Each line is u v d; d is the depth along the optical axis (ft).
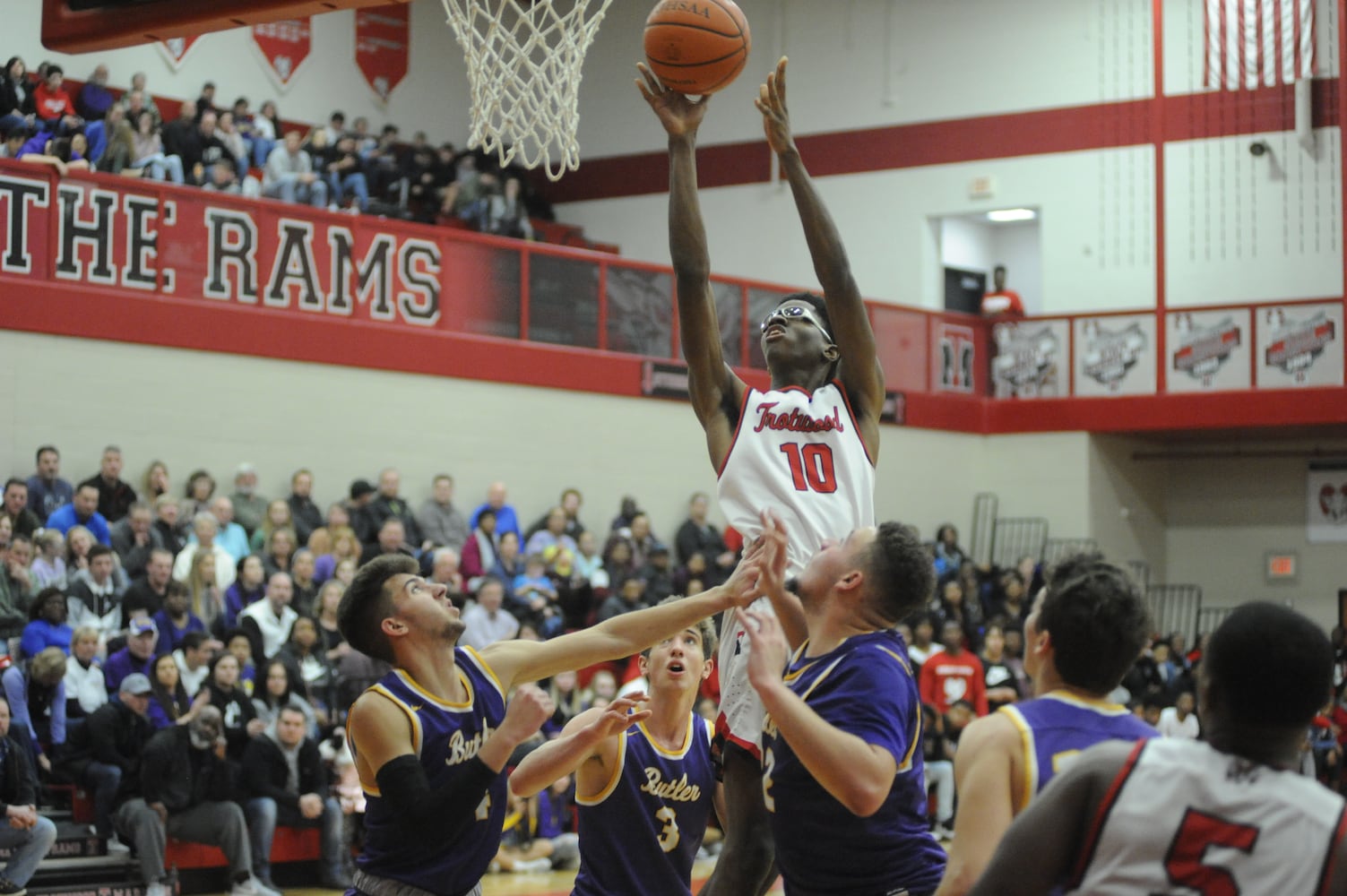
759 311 69.56
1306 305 73.20
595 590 55.16
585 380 65.26
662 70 17.90
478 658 16.26
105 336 51.96
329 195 73.46
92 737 38.14
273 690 40.93
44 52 73.00
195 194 54.24
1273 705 9.79
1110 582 12.19
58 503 47.55
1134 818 9.75
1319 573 81.41
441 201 80.59
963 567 66.59
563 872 46.01
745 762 16.72
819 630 14.29
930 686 54.85
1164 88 82.23
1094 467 78.33
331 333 57.47
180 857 39.22
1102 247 82.94
